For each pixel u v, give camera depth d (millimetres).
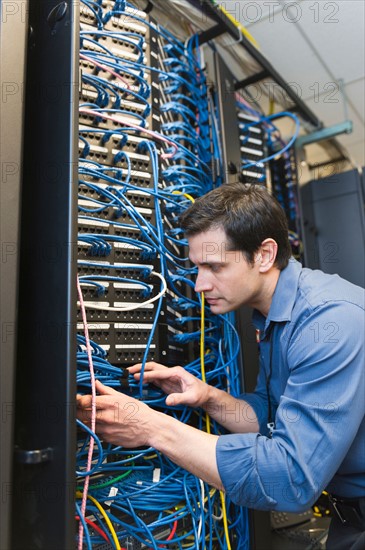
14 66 660
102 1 1038
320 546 1374
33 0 821
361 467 900
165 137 1024
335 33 1900
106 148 971
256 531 1149
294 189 1936
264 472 738
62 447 600
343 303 861
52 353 646
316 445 755
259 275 937
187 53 1385
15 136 645
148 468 905
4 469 562
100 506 781
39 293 700
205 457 769
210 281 908
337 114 2535
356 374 801
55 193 692
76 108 691
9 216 621
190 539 988
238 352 1213
